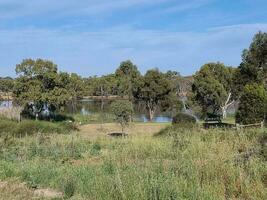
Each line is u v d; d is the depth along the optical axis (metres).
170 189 9.34
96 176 11.88
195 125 29.19
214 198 9.27
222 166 11.05
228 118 64.06
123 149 17.27
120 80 125.50
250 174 10.55
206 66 63.44
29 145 21.05
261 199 9.26
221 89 61.84
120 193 9.79
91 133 41.31
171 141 17.89
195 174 10.61
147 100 75.12
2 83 112.25
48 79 60.84
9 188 11.80
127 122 44.59
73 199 10.57
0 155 18.50
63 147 20.48
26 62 60.25
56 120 62.12
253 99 33.56
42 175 13.05
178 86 97.31
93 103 114.94
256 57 42.91
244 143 14.65
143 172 11.16
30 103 61.06
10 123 34.50
